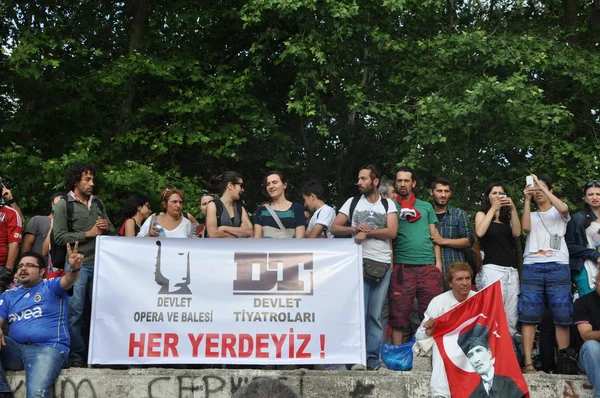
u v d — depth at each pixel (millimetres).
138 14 16016
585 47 15695
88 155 13766
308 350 6801
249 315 6836
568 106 15844
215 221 7184
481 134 14391
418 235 7418
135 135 14555
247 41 16219
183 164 16156
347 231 7129
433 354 6664
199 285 6863
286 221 7293
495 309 6723
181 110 14320
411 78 14922
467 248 7645
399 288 7355
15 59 13273
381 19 14750
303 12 13852
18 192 13789
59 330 6539
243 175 16469
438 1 13727
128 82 15195
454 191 14359
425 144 13734
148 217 7840
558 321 7066
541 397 6633
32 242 8297
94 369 6590
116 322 6785
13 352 6480
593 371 6457
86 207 7102
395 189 8531
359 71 15750
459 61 14727
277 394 1830
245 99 14789
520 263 10164
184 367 7121
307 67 14203
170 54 15430
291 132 17344
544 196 7355
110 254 6883
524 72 14867
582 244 7328
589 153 14594
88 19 16172
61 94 15648
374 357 7113
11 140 15258
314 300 6883
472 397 6441
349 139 17469
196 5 15867
